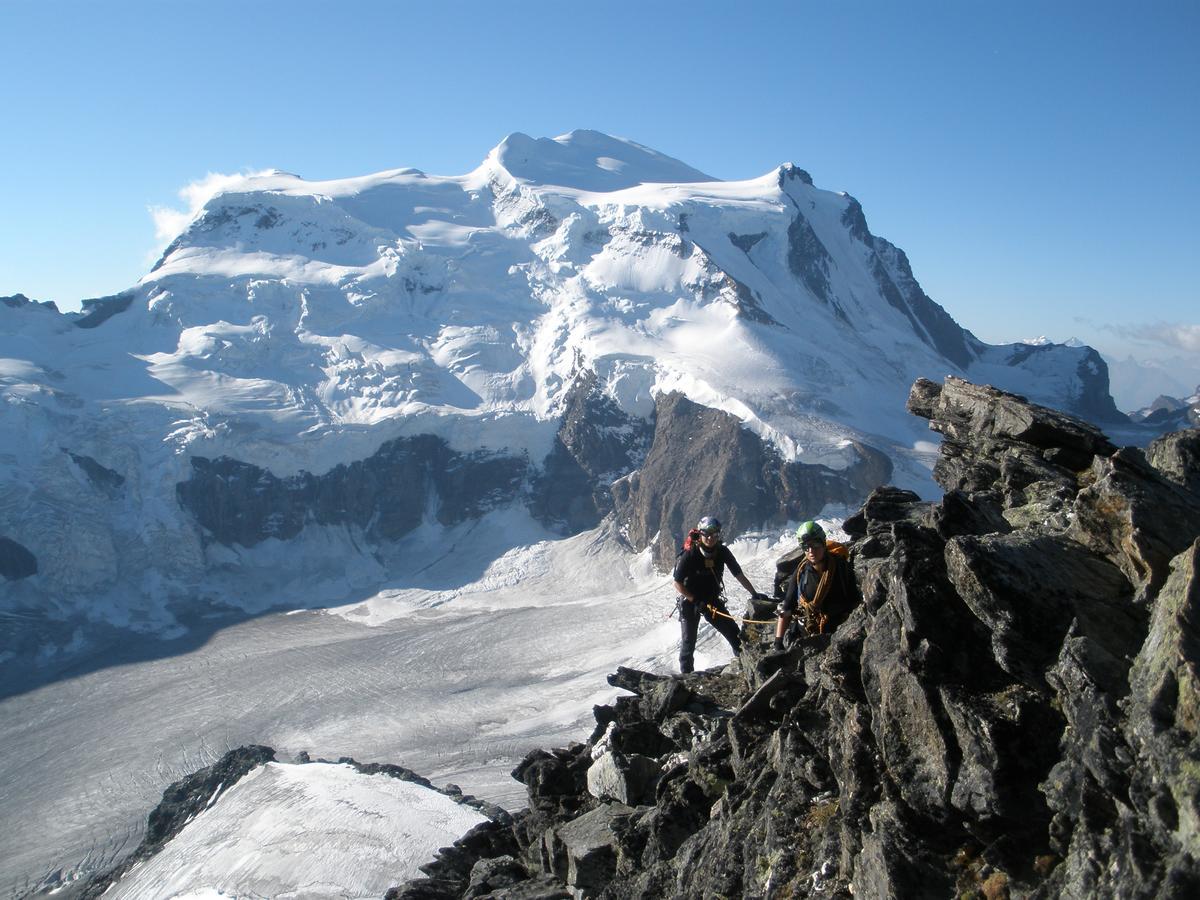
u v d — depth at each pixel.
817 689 11.62
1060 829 7.69
